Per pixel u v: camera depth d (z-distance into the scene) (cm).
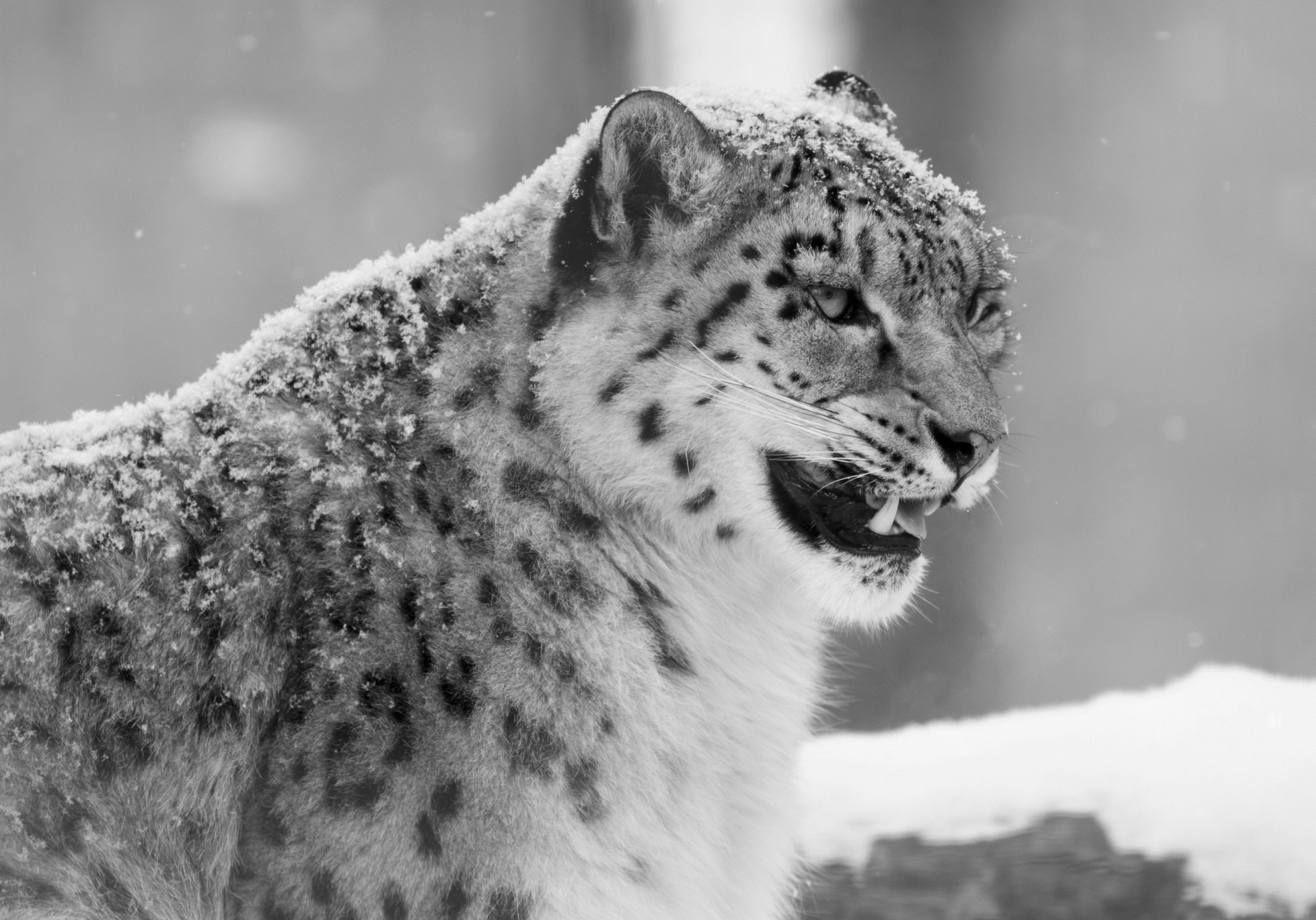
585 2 4631
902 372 1098
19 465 1073
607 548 1081
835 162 1105
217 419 1077
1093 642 3388
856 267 1082
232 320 5703
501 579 1035
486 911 979
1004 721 1571
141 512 1033
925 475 1102
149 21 6162
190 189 5984
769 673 1180
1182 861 1305
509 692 1005
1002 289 1246
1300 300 4234
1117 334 3994
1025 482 3666
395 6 5947
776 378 1078
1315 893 1265
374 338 1087
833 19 4078
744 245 1073
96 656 1002
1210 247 4238
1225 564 3697
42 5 6128
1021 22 3922
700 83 1229
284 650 1009
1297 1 4394
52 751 990
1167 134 4212
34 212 5931
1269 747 1393
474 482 1052
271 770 984
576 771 1013
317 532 1027
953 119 3791
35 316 5628
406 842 967
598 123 1161
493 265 1105
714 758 1119
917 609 1331
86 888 996
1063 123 3944
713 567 1141
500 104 4812
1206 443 3975
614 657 1053
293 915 978
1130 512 3762
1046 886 1327
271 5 6141
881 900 1351
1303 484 3906
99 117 6100
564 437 1071
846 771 1448
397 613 1005
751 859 1156
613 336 1063
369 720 979
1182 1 4297
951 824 1360
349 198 5928
